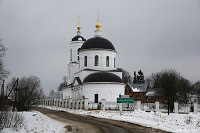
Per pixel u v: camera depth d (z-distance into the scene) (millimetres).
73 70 85188
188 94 122500
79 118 38281
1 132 19250
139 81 157875
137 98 113812
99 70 73250
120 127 27031
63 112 54906
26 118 28875
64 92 89500
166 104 78125
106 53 74375
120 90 67062
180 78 113312
